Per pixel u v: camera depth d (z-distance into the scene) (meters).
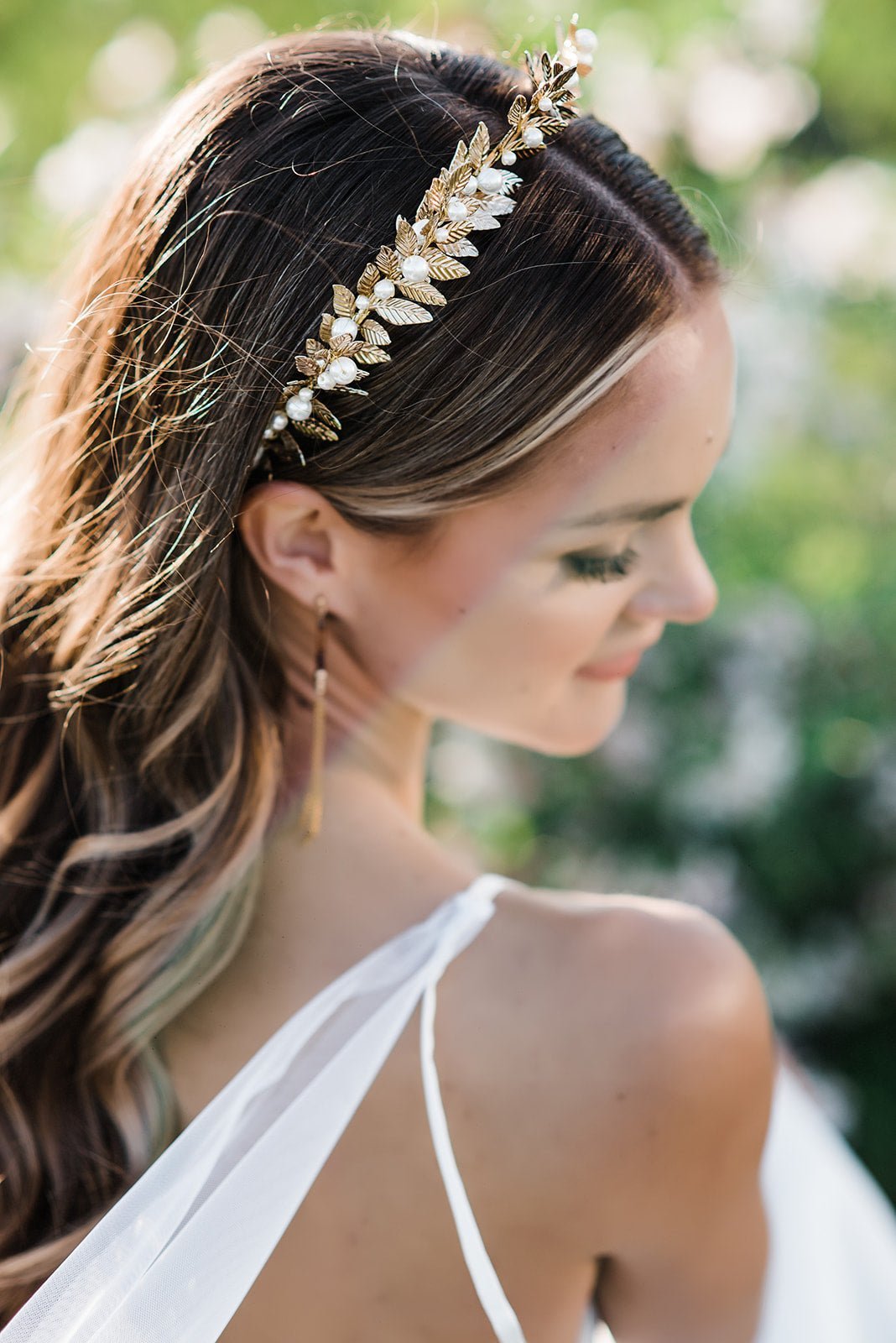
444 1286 0.80
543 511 0.81
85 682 0.86
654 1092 0.80
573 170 0.80
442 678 0.87
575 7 2.04
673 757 1.64
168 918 0.83
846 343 2.04
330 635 0.88
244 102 0.82
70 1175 0.83
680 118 1.90
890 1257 1.12
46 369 0.90
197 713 0.85
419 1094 0.80
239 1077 0.81
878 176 2.04
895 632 1.66
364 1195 0.80
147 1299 0.78
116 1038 0.83
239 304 0.81
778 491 1.87
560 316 0.78
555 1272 0.81
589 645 0.86
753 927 1.61
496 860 1.74
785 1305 1.04
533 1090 0.79
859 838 1.61
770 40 2.02
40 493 0.90
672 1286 0.85
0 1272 0.81
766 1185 1.10
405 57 0.84
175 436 0.83
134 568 0.85
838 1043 1.66
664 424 0.80
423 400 0.80
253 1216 0.79
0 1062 0.84
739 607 1.68
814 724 1.62
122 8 2.54
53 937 0.85
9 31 2.66
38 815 0.90
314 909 0.84
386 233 0.80
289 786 0.87
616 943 0.81
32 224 2.05
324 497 0.83
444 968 0.81
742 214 1.95
